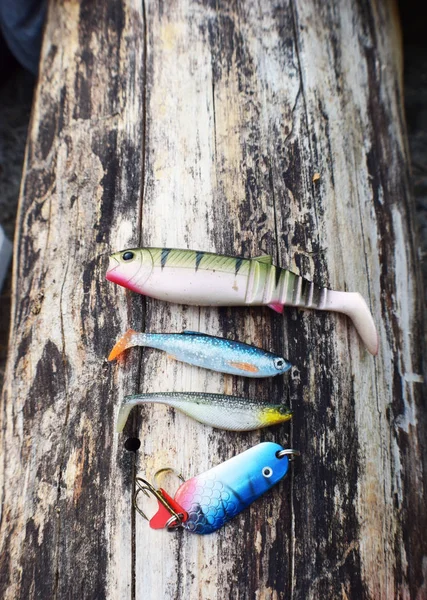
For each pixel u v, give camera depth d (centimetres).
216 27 34
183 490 23
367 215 32
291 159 31
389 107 36
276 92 33
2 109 54
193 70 33
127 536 23
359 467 25
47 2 38
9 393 27
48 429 26
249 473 23
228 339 25
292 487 24
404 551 25
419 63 54
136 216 29
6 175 51
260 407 24
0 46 53
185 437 24
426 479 28
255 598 23
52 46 36
